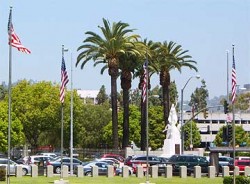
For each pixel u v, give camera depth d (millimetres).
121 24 88375
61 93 52938
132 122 145125
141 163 68438
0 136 103312
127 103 93062
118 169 66438
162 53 97750
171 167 63125
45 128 121562
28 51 44062
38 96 121125
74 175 65125
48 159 74188
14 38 43781
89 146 147125
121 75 92875
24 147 129250
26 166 65000
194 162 66750
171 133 89312
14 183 51531
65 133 122500
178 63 98125
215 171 65438
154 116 142750
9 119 44469
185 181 57188
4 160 64312
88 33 88688
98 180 57062
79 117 126062
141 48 91312
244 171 65438
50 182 53188
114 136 89062
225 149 65750
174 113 90438
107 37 88625
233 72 50781
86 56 89250
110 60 88188
